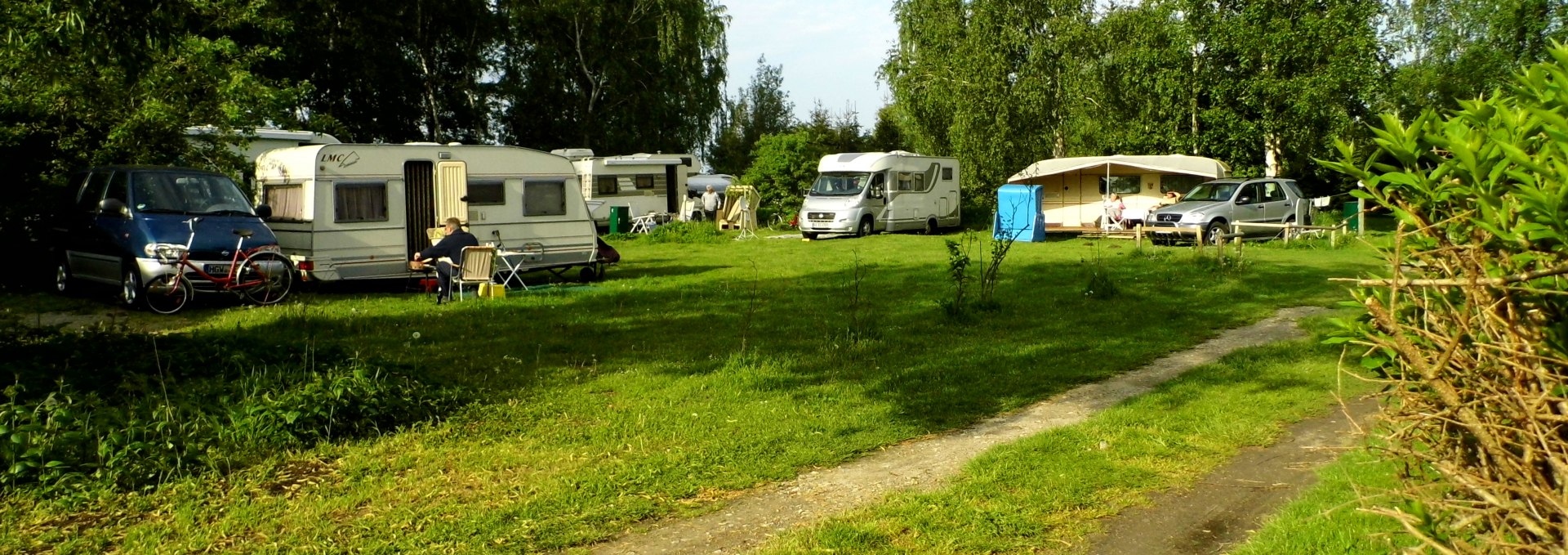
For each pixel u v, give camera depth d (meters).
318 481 5.88
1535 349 2.63
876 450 6.66
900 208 29.48
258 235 13.78
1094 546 4.93
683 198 36.00
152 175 13.93
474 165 16.81
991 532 5.06
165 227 13.12
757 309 13.17
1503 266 2.78
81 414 6.28
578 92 43.41
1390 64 32.47
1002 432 7.04
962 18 37.38
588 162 32.84
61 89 14.84
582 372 8.97
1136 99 35.59
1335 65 29.23
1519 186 2.62
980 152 36.09
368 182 15.88
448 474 6.04
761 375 8.75
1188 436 6.72
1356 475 5.38
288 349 8.84
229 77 17.47
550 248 17.69
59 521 5.18
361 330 11.41
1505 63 31.86
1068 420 7.34
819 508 5.52
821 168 29.62
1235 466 6.11
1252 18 30.52
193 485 5.67
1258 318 12.03
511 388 8.27
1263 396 7.77
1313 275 16.48
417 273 16.27
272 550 4.88
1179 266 18.23
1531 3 32.41
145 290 12.69
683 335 11.05
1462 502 2.85
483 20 40.31
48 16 8.68
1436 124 3.11
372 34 37.28
